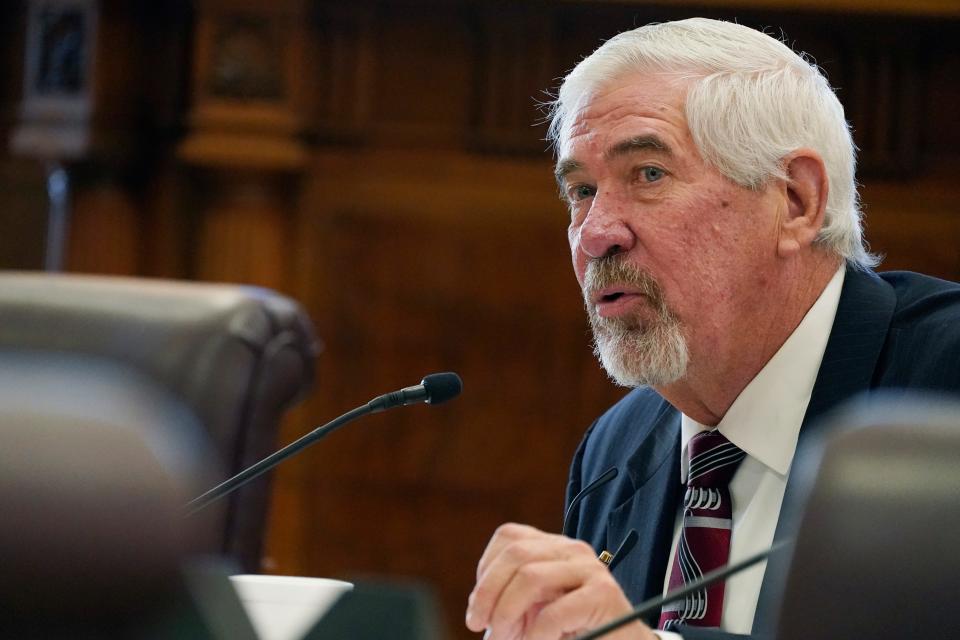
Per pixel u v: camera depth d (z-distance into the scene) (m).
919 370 5.36
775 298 5.64
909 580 2.15
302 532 15.43
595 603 3.91
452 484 15.53
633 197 5.66
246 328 6.16
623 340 5.66
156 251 15.98
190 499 1.70
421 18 15.89
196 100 15.53
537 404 15.59
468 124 15.86
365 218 15.84
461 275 15.75
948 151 15.45
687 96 5.66
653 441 6.12
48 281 6.23
